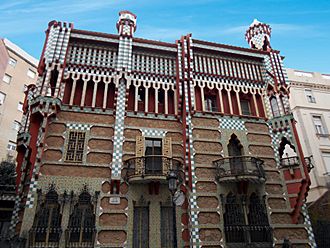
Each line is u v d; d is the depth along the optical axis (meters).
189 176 16.78
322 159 26.59
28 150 17.72
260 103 20.97
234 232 15.88
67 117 17.09
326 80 31.20
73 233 14.39
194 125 18.58
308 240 16.69
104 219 14.99
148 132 17.91
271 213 17.12
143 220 15.70
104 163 16.38
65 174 15.59
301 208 17.44
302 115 28.44
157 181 15.81
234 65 21.69
